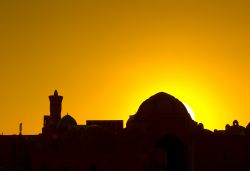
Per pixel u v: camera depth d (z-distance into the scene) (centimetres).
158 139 8056
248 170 8506
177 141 8569
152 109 8181
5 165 9206
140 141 7831
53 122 10125
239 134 8638
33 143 8450
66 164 7912
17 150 9281
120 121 9681
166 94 8400
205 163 8494
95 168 7750
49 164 8025
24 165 9206
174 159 8862
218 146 8556
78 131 8056
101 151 7762
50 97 10706
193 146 8431
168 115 8112
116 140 7812
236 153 8550
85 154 7812
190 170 8162
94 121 9731
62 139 8044
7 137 9338
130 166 7719
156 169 8306
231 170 8488
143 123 8112
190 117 8338
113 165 7719
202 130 8644
